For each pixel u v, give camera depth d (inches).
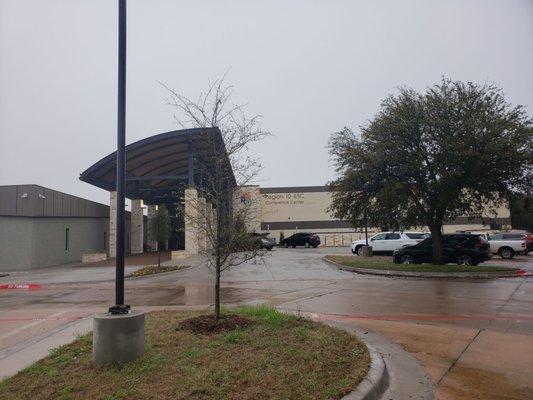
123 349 239.3
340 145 899.4
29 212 1155.9
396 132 812.0
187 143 1389.0
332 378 215.9
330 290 592.1
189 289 651.5
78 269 1077.1
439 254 854.5
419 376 239.5
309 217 2514.8
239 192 370.0
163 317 375.6
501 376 238.7
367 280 706.8
